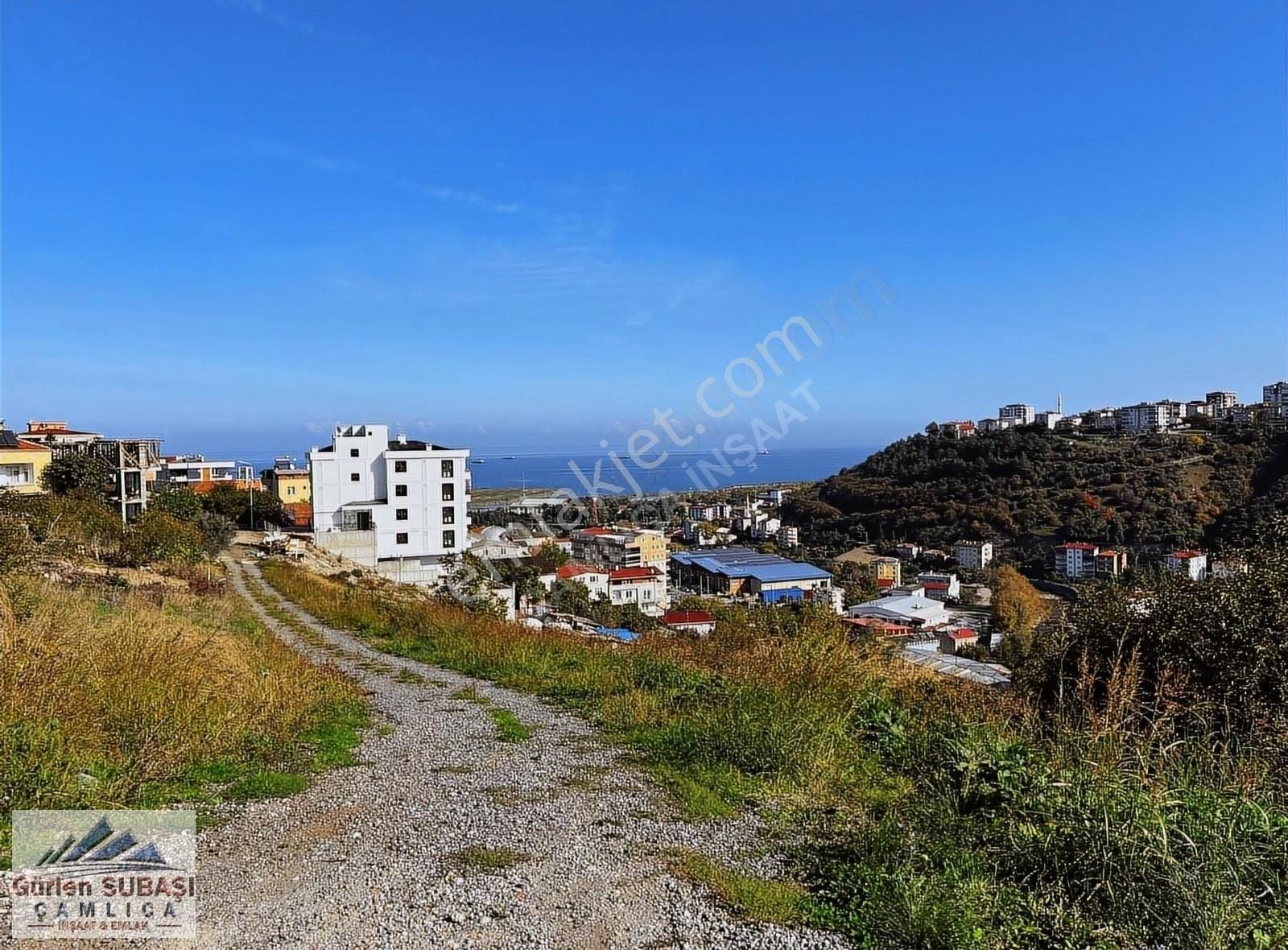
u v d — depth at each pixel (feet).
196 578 60.95
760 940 10.52
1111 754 15.33
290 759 19.04
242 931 10.50
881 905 11.12
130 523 76.84
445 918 11.02
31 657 18.45
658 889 12.04
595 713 25.27
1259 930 9.92
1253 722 17.08
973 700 22.58
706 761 18.71
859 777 17.62
